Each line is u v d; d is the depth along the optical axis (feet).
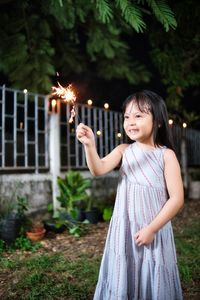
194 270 12.55
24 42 24.45
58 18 21.65
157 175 7.15
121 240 7.13
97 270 12.63
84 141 6.97
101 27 28.04
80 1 19.47
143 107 7.18
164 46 22.43
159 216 6.77
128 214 7.23
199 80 23.67
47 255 14.66
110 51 29.22
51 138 22.47
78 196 20.93
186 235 17.88
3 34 24.20
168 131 7.55
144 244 6.75
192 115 30.94
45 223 18.94
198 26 19.62
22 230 17.28
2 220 17.02
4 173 19.42
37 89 24.82
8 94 31.78
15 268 13.21
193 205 28.53
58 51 32.12
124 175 7.48
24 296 10.73
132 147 7.60
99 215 22.25
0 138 22.53
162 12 9.16
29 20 24.66
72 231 18.44
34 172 21.49
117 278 7.02
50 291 10.95
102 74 35.68
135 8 9.16
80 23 28.25
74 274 12.49
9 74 25.27
